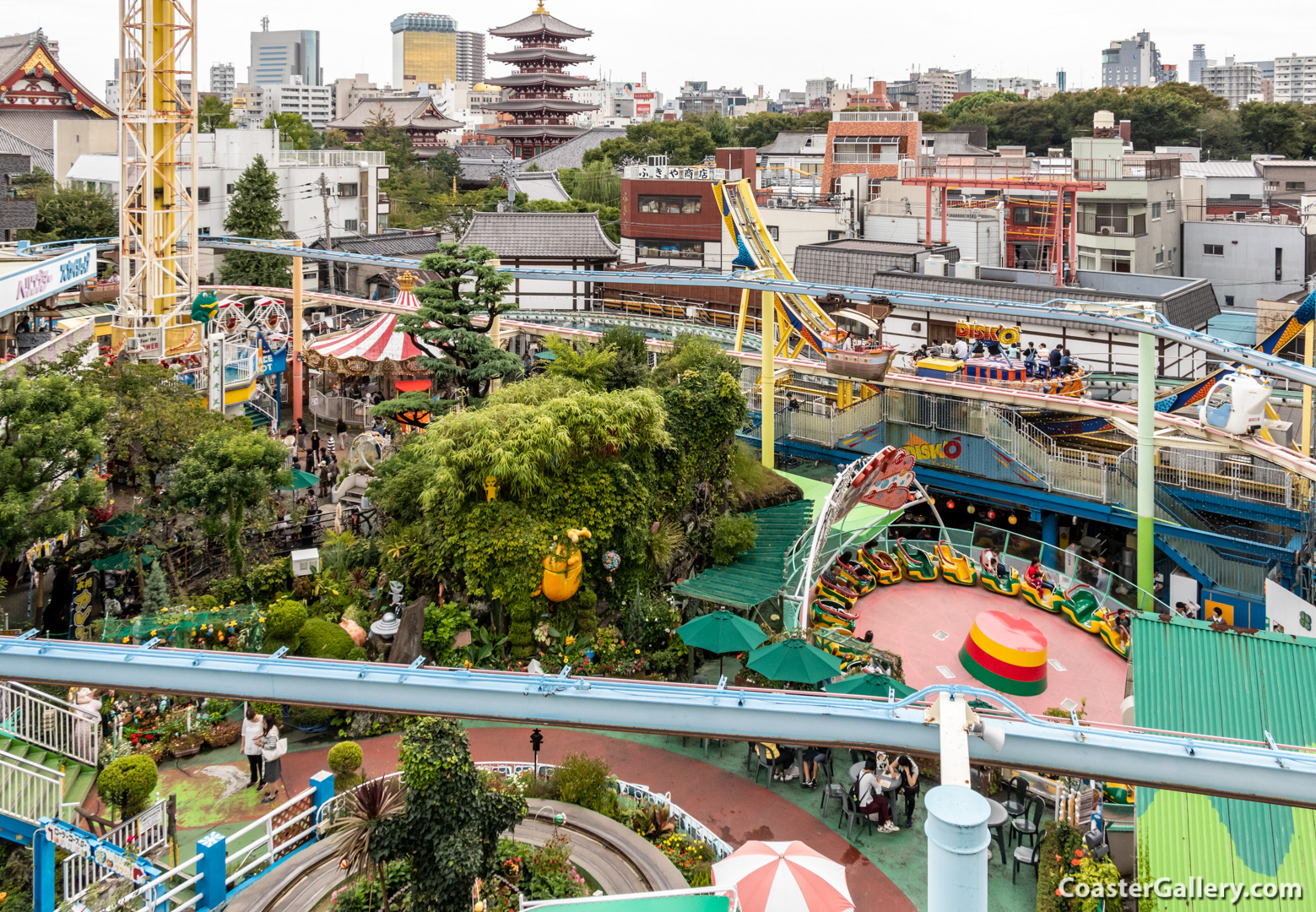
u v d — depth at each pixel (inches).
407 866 838.5
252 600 1337.4
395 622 1255.5
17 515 1129.4
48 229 3282.5
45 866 856.3
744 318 2100.1
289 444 1977.1
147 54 1998.0
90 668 773.3
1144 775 665.6
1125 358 2293.3
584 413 1363.2
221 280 3257.9
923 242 3506.4
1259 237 3663.9
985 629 1363.2
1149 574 1622.8
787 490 1744.6
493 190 5807.1
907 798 1055.0
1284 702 985.5
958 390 1844.2
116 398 1419.8
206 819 994.7
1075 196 3085.6
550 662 1304.1
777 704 719.7
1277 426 1701.5
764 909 800.9
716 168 3988.7
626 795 1051.9
